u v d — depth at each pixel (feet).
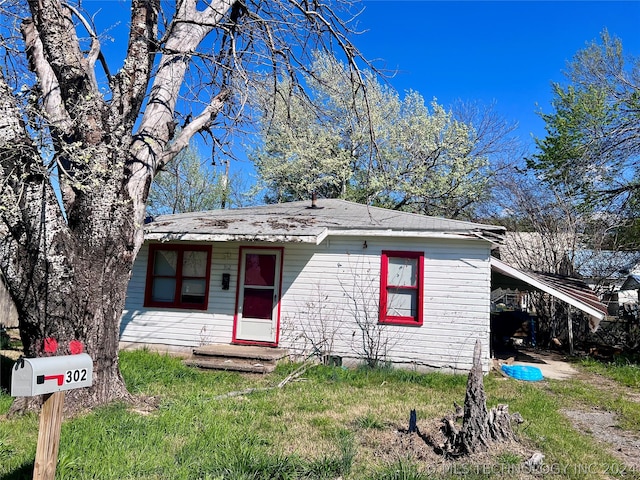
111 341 20.93
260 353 33.81
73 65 20.47
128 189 21.74
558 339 52.13
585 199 51.19
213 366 32.60
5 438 16.16
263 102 28.99
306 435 17.80
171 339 37.78
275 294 36.83
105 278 20.66
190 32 25.99
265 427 18.66
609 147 45.19
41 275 18.79
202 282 38.27
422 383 29.68
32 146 17.79
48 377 9.93
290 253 36.96
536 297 54.95
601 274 51.62
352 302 35.47
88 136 20.02
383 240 35.55
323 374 31.07
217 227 36.52
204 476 13.38
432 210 82.99
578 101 63.46
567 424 21.36
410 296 34.99
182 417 18.56
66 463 13.23
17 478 12.85
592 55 63.00
